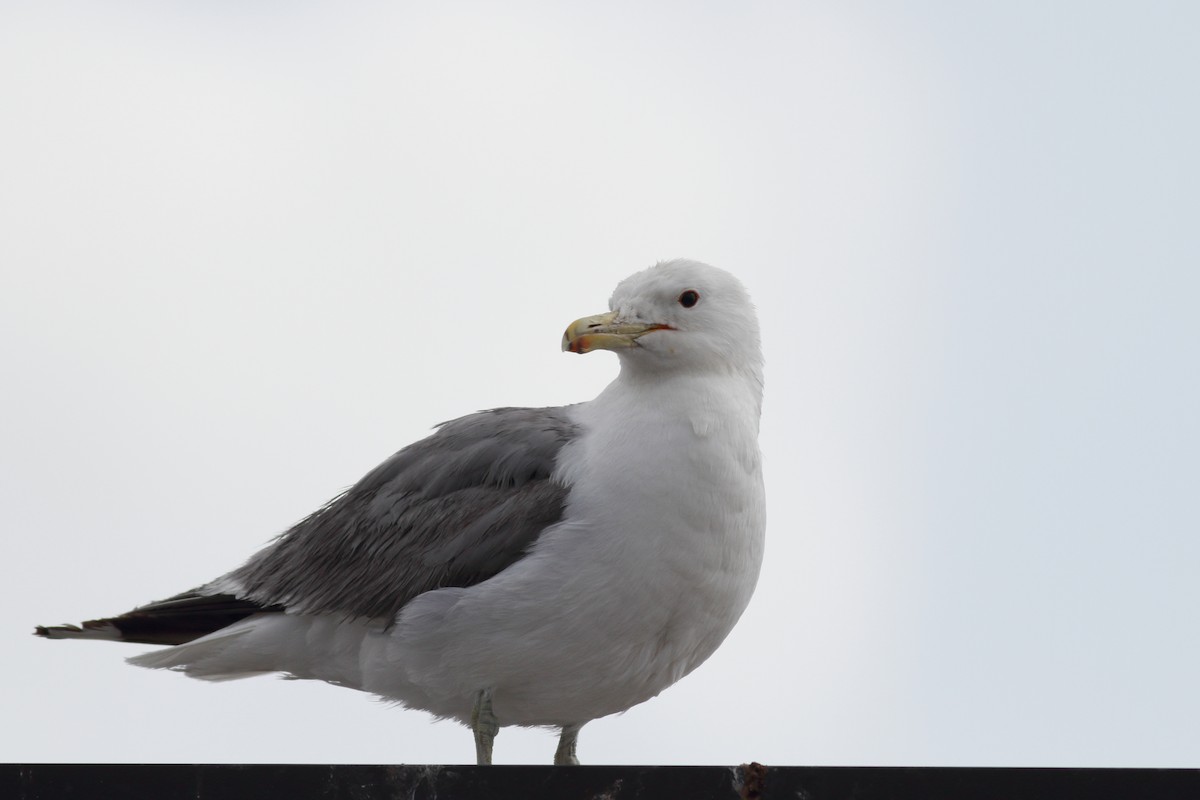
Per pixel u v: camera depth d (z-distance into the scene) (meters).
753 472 11.41
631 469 11.14
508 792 8.46
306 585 12.29
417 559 11.70
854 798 8.41
